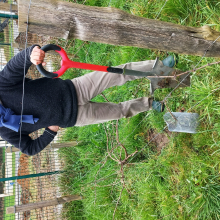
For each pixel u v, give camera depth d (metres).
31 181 3.65
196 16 2.00
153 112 2.30
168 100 2.19
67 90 1.58
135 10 2.49
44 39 3.46
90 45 3.31
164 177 2.23
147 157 2.49
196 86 1.90
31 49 1.21
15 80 1.41
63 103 1.58
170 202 2.06
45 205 2.75
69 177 3.44
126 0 2.68
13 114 1.48
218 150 1.73
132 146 2.60
